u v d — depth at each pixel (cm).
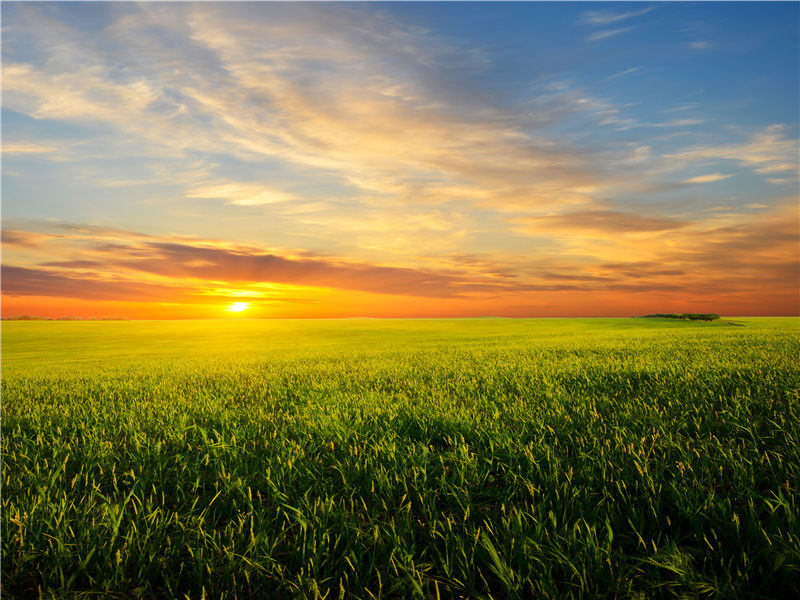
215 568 330
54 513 395
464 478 470
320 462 549
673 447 528
